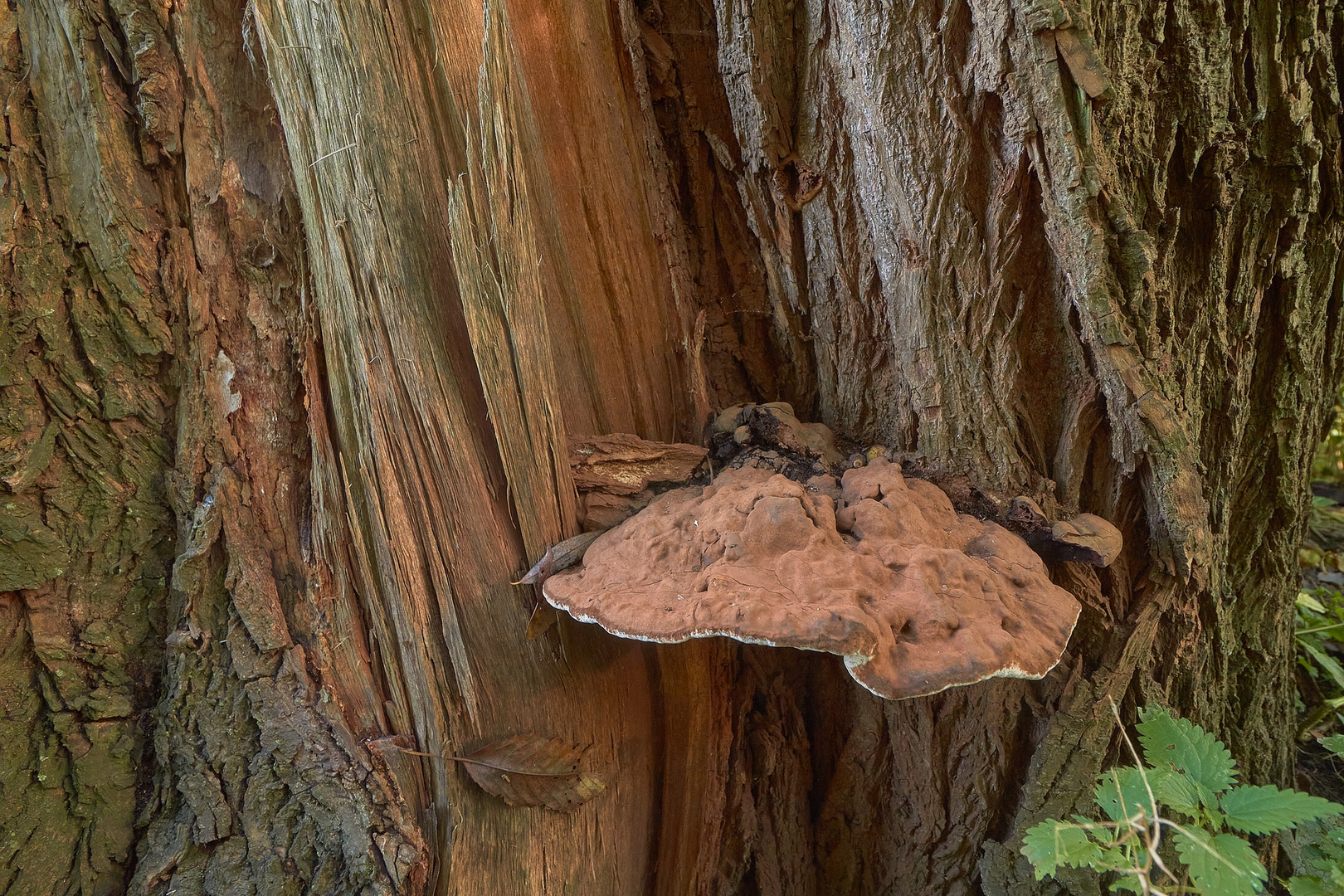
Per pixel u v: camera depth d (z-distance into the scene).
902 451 0.63
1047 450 0.61
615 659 0.63
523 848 0.61
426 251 0.57
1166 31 0.56
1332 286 0.64
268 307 0.60
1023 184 0.57
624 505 0.61
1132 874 0.51
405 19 0.56
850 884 0.71
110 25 0.56
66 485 0.58
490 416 0.58
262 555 0.60
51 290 0.57
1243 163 0.59
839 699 0.70
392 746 0.60
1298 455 0.67
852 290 0.63
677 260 0.67
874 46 0.57
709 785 0.69
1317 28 0.59
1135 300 0.57
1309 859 0.63
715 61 0.64
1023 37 0.54
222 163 0.59
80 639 0.59
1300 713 0.84
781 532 0.53
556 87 0.61
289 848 0.58
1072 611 0.54
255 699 0.59
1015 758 0.63
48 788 0.58
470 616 0.60
